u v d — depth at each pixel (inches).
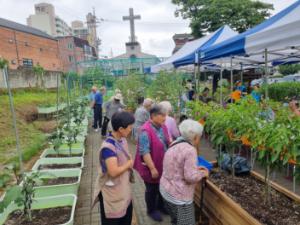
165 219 139.2
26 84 617.9
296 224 92.6
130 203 100.6
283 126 97.7
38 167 197.9
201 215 119.7
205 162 138.9
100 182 94.2
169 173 99.3
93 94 422.3
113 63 834.8
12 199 111.2
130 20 1248.2
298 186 168.9
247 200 110.3
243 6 679.7
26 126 383.6
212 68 474.0
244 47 148.3
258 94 307.3
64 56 1637.6
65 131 265.0
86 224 138.9
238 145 128.2
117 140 94.1
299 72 850.8
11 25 1230.3
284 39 119.6
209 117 153.1
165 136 130.3
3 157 251.4
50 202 139.5
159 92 375.6
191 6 768.3
